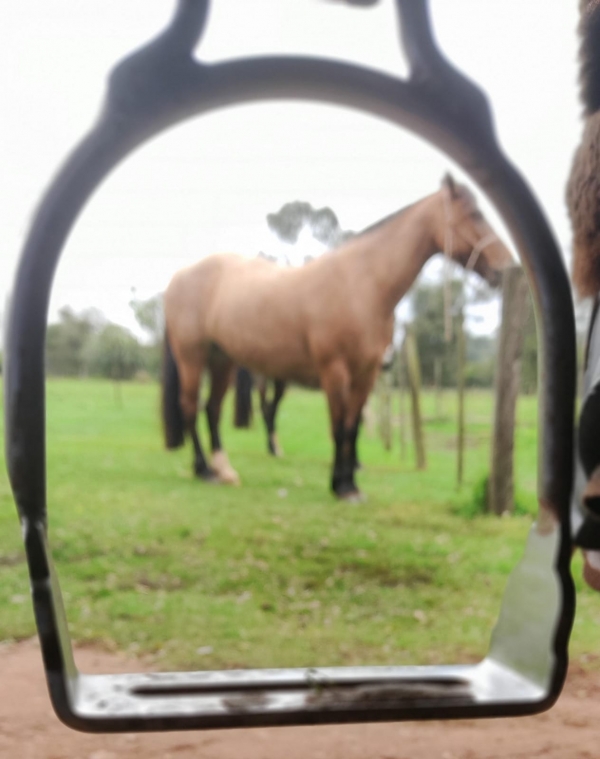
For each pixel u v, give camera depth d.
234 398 5.17
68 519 2.73
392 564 2.33
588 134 0.87
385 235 2.99
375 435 5.35
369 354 3.02
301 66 0.38
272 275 3.27
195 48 0.38
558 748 1.36
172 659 1.68
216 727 0.37
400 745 1.40
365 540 2.57
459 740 1.43
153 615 1.93
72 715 0.37
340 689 0.41
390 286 2.97
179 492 3.20
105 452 4.04
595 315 0.80
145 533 2.59
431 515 2.89
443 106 0.39
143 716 0.37
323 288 3.02
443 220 2.86
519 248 0.40
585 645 1.86
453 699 0.39
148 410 5.23
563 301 0.40
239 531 2.63
